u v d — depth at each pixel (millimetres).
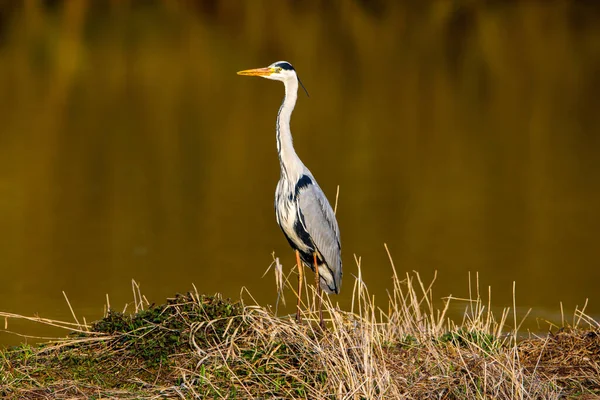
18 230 14883
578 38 33094
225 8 33250
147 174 18906
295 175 9164
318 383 7094
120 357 7617
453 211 16203
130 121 23688
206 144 21500
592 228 15188
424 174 18938
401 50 31625
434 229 15125
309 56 30484
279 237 14742
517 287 12008
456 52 31672
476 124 23969
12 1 31844
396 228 15180
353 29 32688
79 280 12227
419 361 7695
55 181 18156
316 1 33688
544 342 8336
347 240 14469
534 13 34594
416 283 12219
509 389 7199
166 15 32812
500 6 34844
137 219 15680
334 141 21828
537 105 26172
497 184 18234
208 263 13180
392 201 16844
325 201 9266
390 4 33531
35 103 25266
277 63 9312
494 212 16219
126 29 31922
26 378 7230
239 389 7062
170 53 30547
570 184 18203
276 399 6926
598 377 7504
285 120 9227
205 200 17016
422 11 33375
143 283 12102
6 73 28391
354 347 7410
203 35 31938
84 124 23203
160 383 7234
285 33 32156
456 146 21531
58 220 15508
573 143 21922
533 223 15469
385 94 27031
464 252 13805
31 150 20562
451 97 27000
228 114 24562
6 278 12266
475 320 9102
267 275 12578
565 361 7898
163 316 7965
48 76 28328
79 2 31891
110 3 32938
